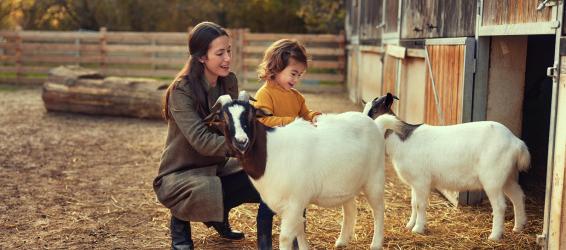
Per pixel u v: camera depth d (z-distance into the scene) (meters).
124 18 24.61
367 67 13.47
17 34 19.08
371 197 4.29
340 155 3.88
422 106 7.56
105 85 11.77
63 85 12.07
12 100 14.69
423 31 7.52
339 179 3.91
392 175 7.16
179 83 3.98
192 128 3.91
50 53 19.33
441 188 5.16
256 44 18.89
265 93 4.15
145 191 6.45
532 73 7.89
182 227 4.25
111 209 5.76
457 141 4.98
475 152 4.90
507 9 4.90
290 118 4.04
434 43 6.73
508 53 5.67
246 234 4.96
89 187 6.63
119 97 11.63
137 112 11.65
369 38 13.19
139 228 5.17
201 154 4.06
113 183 6.83
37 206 5.84
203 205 3.95
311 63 18.36
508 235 4.95
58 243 4.77
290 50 4.03
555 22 3.97
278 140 3.72
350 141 3.96
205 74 4.06
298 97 4.31
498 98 5.73
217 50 3.93
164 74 18.75
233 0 24.31
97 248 4.66
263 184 3.74
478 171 4.91
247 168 3.72
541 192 6.43
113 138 9.80
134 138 9.82
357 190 4.14
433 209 5.74
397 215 5.56
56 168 7.60
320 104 14.92
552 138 4.01
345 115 4.14
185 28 24.61
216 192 3.95
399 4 9.03
